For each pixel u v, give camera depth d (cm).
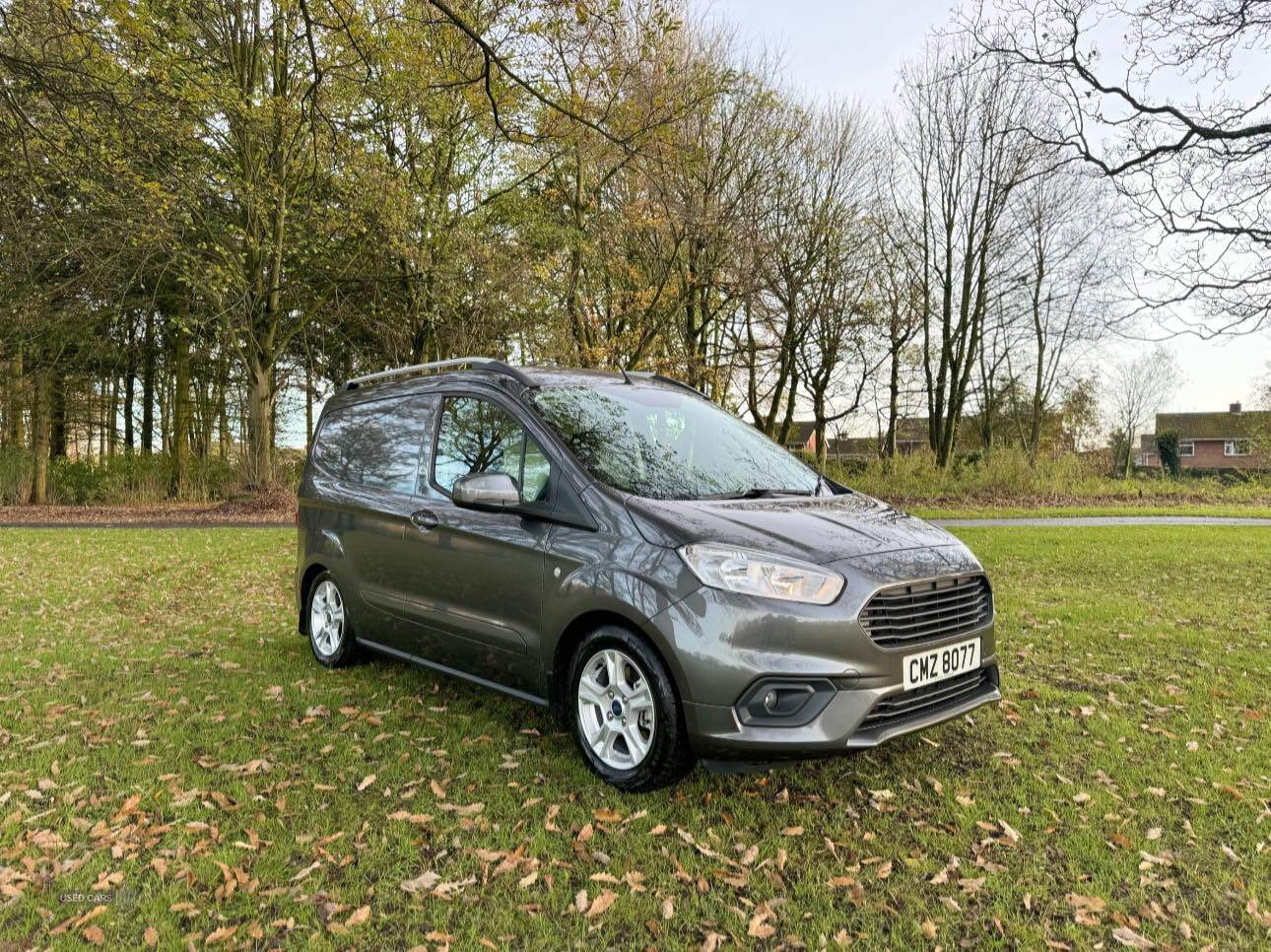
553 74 674
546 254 1748
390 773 336
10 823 286
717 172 1861
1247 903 250
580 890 251
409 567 422
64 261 1662
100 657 515
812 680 288
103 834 279
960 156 2611
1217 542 1246
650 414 420
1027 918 242
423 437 441
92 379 2347
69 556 1055
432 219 1683
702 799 314
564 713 347
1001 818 304
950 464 2520
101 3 746
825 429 2883
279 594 786
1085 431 4162
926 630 318
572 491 349
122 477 2206
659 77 1094
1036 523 1628
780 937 231
